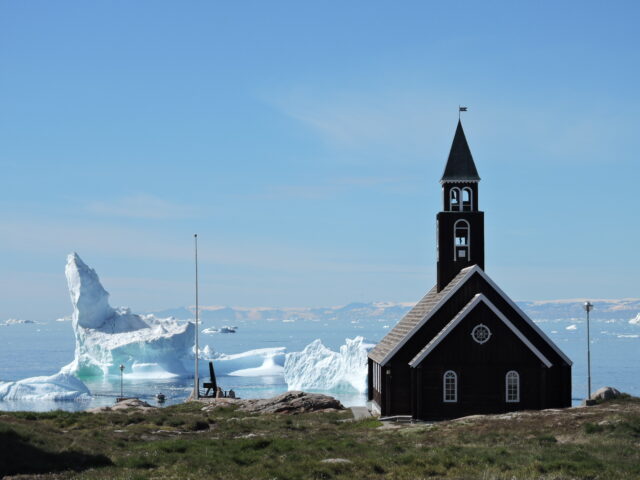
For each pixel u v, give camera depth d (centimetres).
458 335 7275
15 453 4288
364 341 19050
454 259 8181
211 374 11938
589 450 4669
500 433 5472
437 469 4147
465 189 8312
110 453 4819
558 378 7450
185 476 3931
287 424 6912
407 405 7450
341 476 4022
